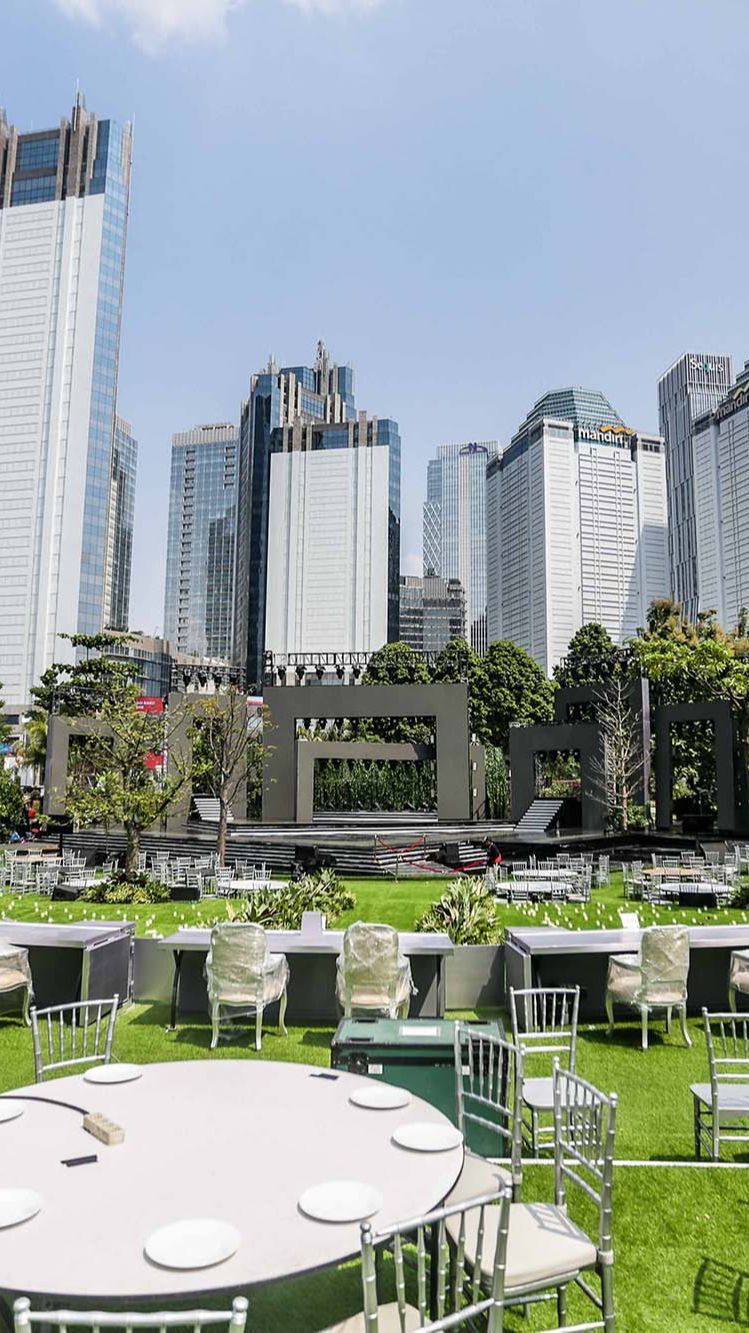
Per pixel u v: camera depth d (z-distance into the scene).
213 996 6.74
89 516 96.44
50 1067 4.02
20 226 100.94
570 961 7.76
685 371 144.00
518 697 51.28
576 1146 3.39
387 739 46.97
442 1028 4.76
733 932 7.66
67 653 93.88
